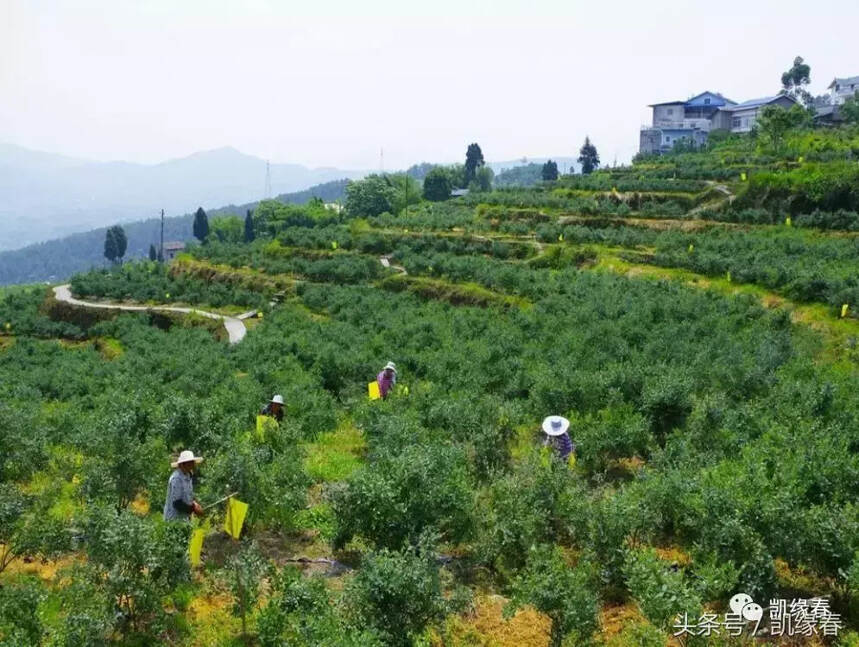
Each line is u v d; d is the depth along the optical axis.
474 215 69.25
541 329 33.75
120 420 14.80
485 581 11.52
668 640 9.48
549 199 67.38
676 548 12.06
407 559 9.57
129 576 9.30
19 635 8.16
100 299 70.12
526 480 12.69
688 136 130.88
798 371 22.91
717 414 16.84
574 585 8.88
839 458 12.69
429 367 27.61
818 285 33.94
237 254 74.88
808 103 133.50
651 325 31.69
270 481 13.01
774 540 10.17
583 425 17.14
